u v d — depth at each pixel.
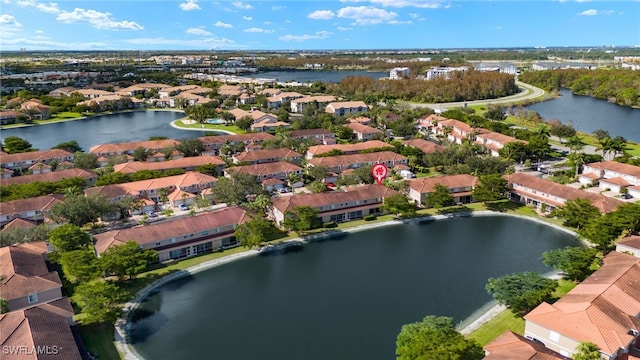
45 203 113.50
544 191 121.25
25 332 57.75
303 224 104.06
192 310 79.19
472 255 99.56
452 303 80.69
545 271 91.44
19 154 161.00
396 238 108.06
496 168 138.88
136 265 83.50
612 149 157.62
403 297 83.00
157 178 134.50
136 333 72.50
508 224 115.38
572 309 63.94
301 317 77.12
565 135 194.75
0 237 91.44
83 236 91.75
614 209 107.94
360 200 117.56
